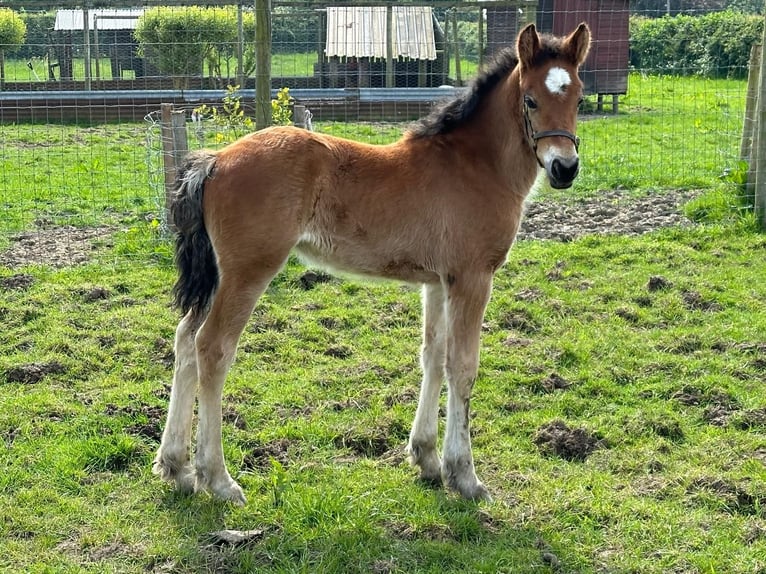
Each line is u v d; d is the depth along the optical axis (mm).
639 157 12992
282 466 4715
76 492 4473
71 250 8406
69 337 6352
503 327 6785
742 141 10102
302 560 3906
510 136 4582
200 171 4344
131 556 3938
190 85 19703
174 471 4488
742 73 23031
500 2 16094
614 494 4508
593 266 8031
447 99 4809
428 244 4500
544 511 4348
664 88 21531
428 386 4715
